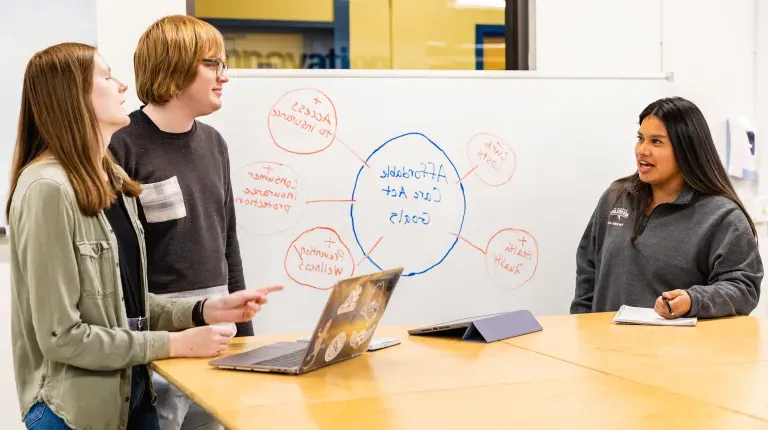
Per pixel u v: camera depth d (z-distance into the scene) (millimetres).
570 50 2918
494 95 2725
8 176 2445
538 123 2770
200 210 2029
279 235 2533
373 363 1527
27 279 1451
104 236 1545
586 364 1492
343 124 2590
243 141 2510
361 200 2602
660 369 1443
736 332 1840
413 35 3012
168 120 2008
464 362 1525
